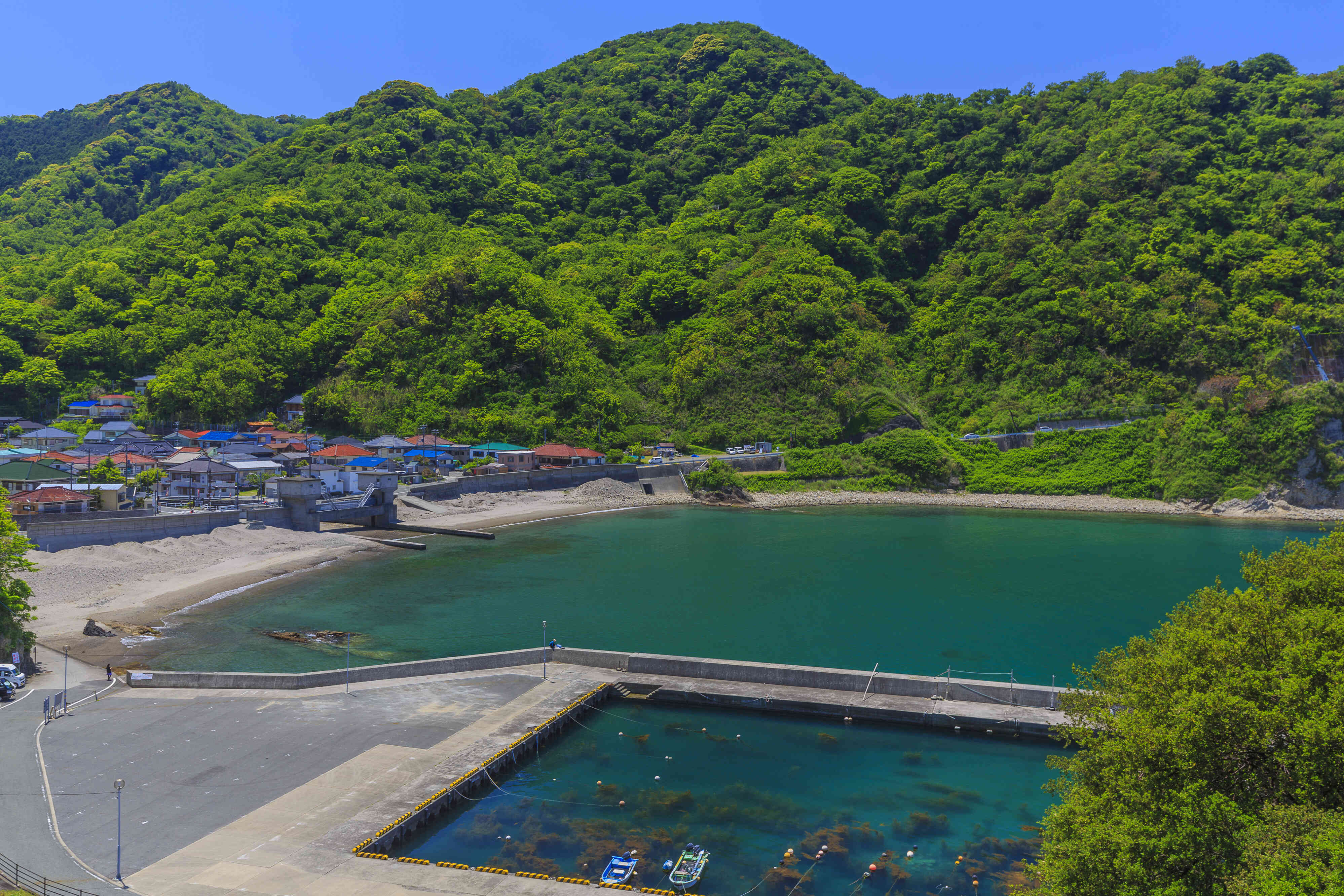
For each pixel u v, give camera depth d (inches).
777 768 2055.9
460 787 1852.9
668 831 1755.7
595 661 2674.7
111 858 1510.8
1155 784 1193.4
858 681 2464.3
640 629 3324.3
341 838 1614.2
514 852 1665.8
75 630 3157.0
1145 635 3294.8
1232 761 1206.9
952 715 2271.2
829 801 1894.7
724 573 4377.5
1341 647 1223.5
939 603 3764.8
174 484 5324.8
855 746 2180.1
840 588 4055.1
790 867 1627.7
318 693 2399.1
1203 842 1049.5
